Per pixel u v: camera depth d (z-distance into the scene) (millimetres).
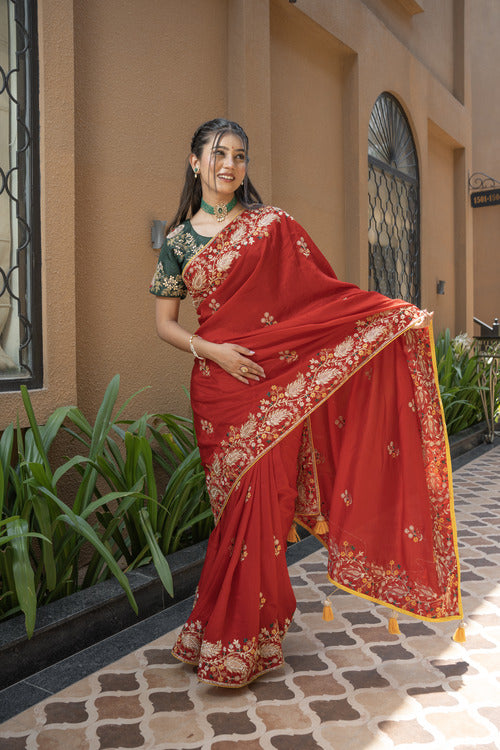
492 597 2809
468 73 8648
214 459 2170
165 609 2711
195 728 1875
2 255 2895
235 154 2121
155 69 3691
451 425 6145
